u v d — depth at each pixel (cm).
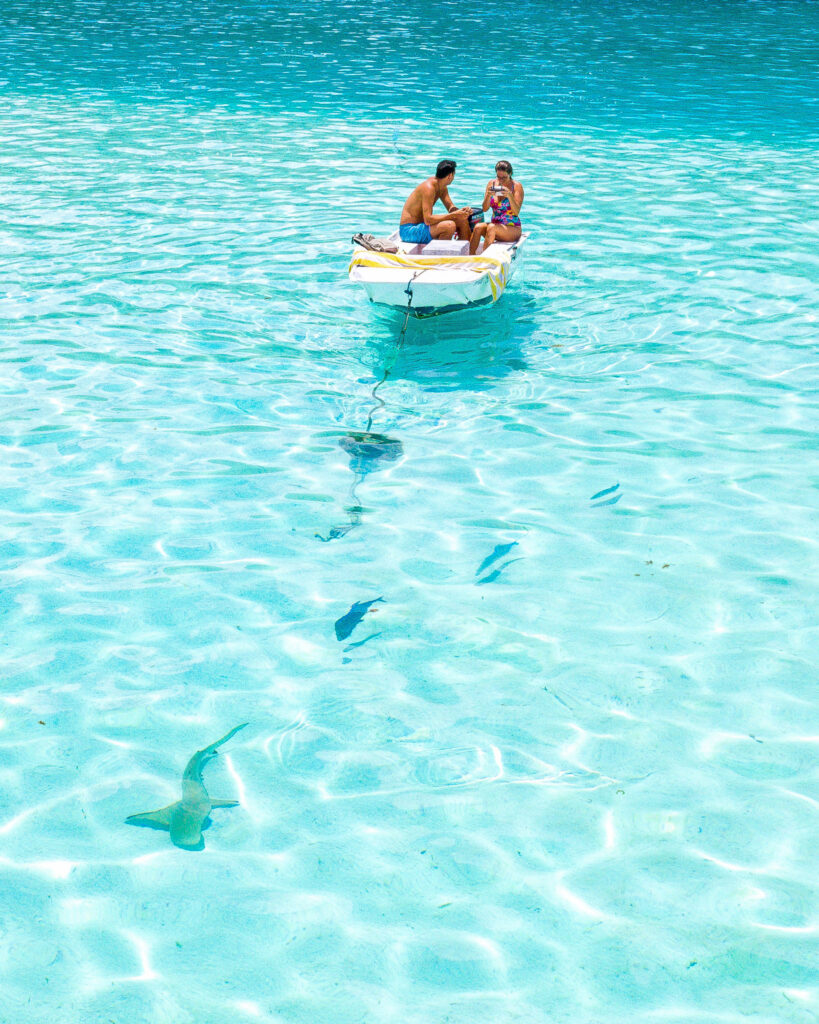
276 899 361
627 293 988
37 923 351
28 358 832
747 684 471
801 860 377
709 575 552
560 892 364
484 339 885
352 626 513
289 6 3388
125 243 1143
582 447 696
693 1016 318
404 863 377
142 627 512
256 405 761
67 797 406
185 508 621
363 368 830
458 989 328
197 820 389
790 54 2511
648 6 3519
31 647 495
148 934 347
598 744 436
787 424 723
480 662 488
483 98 1992
